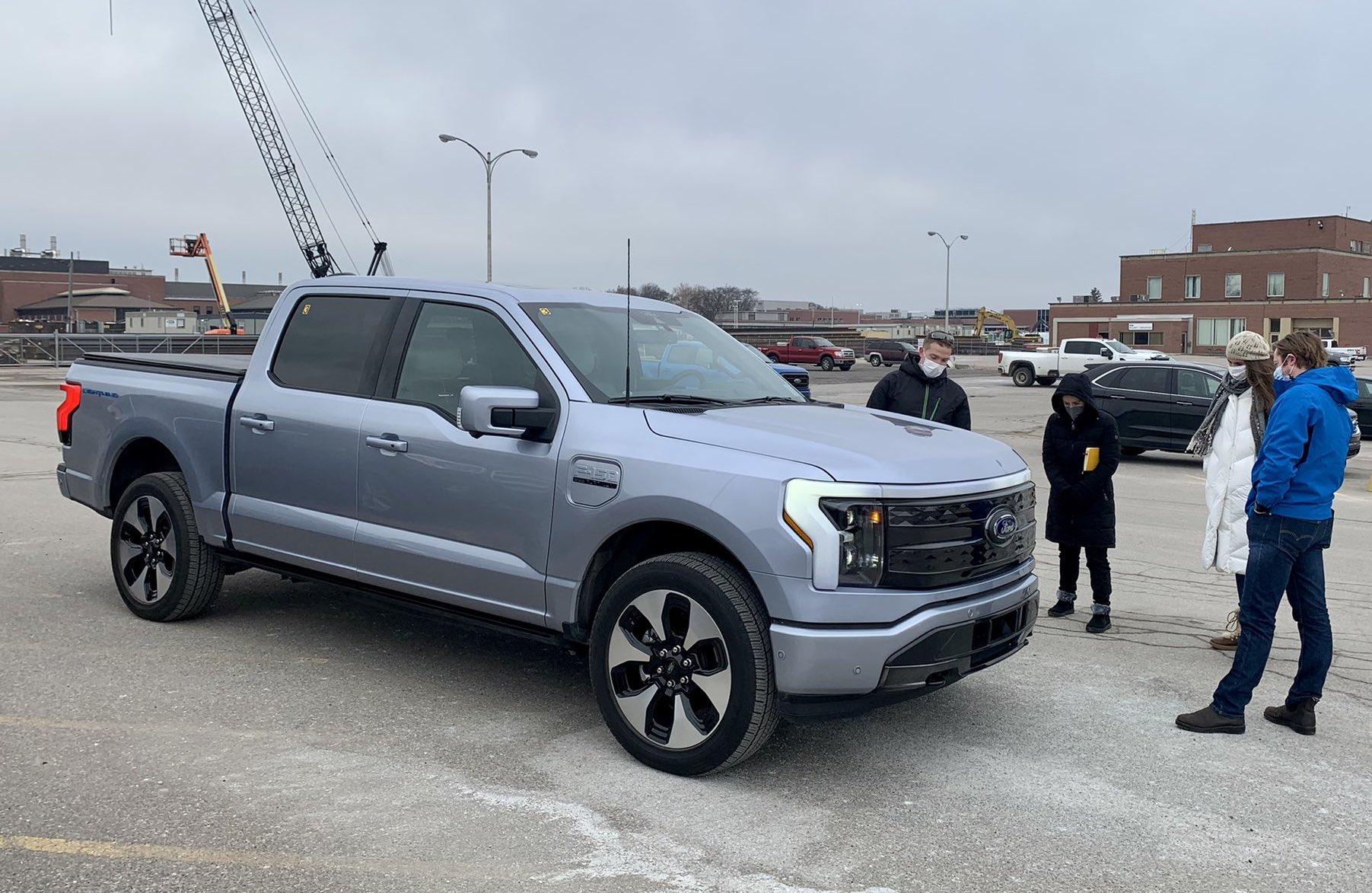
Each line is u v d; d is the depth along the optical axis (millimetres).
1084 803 3988
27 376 37812
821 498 3834
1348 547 9766
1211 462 6316
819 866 3436
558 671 5414
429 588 4852
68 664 5320
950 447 4387
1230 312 72312
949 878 3383
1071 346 38719
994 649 4219
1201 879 3426
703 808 3854
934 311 147000
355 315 5395
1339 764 4449
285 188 71188
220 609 6438
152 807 3752
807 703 3881
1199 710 5090
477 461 4629
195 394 5832
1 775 3992
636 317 5301
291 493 5355
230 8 67625
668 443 4184
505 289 5004
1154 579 8070
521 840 3566
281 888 3217
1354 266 73688
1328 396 4676
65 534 8656
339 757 4238
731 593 3941
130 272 151500
